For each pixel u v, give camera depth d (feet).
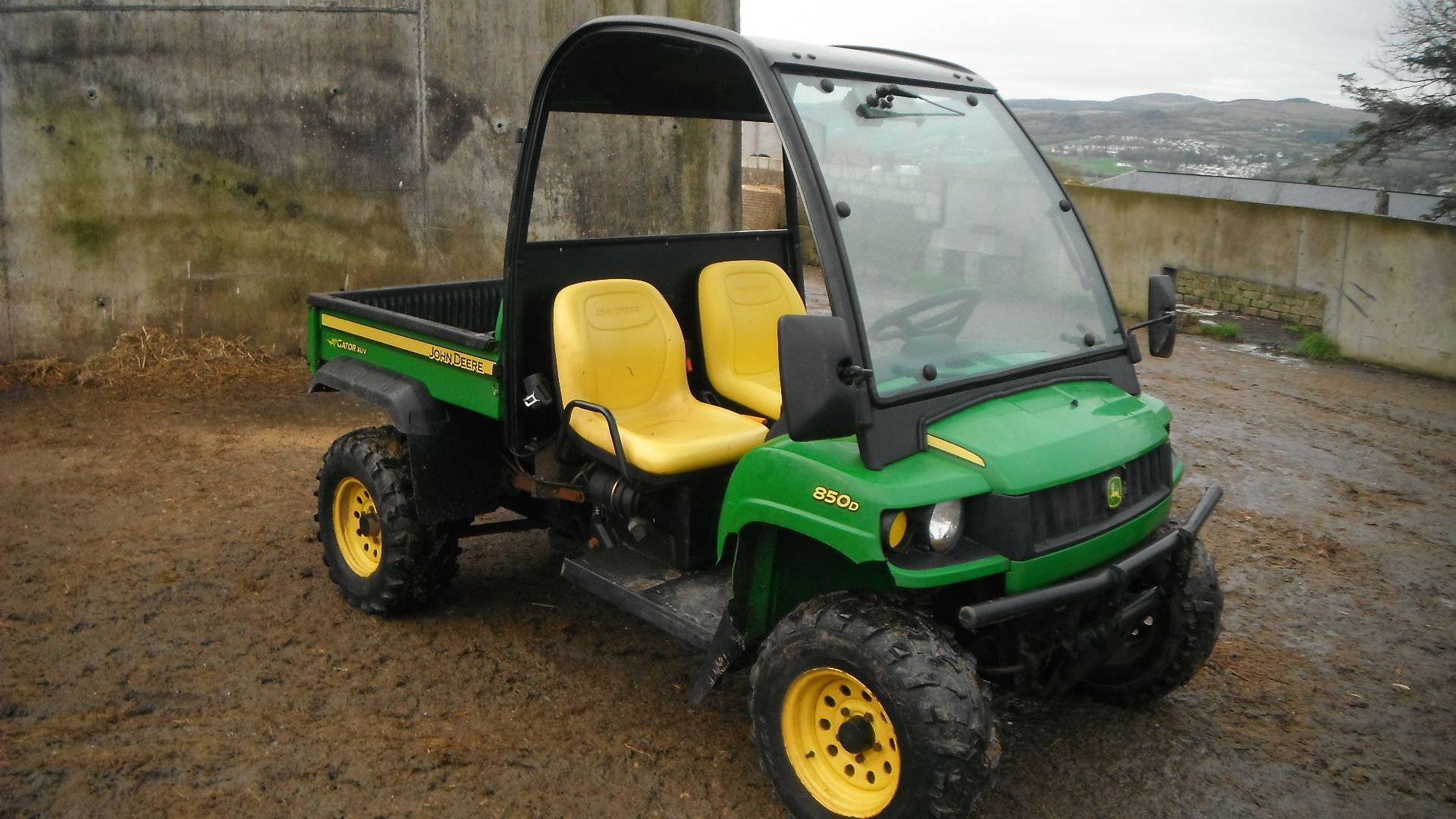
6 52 23.52
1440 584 16.44
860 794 9.40
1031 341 10.79
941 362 9.90
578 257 12.98
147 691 12.03
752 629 10.26
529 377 12.02
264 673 12.54
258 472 19.39
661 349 12.89
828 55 10.72
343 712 11.78
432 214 26.40
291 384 24.67
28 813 9.82
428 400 13.11
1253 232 36.06
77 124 24.08
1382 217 31.37
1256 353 32.53
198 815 9.90
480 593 15.05
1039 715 12.28
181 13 24.13
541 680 12.68
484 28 25.94
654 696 12.42
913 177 10.32
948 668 8.75
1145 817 10.50
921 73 11.44
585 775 10.81
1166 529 10.82
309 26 24.81
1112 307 11.69
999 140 11.50
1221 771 11.33
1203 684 13.17
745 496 9.74
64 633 13.25
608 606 14.76
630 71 11.91
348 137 25.50
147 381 24.11
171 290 25.22
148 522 16.90
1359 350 32.01
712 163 29.37
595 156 27.68
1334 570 16.88
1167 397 27.07
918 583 8.59
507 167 26.81
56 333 24.75
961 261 10.48
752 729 10.82
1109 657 10.61
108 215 24.54
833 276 9.32
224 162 24.95
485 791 10.46
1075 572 9.41
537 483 12.69
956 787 8.55
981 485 8.96
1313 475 21.44
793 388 8.29
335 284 26.09
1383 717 12.56
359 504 14.25
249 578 15.11
